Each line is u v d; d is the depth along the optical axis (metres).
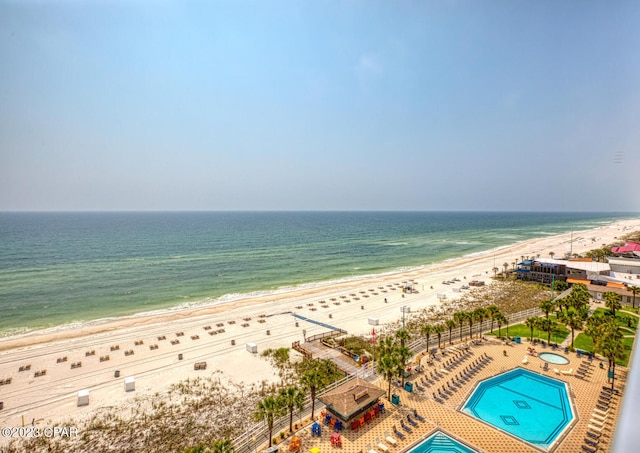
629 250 104.62
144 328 58.66
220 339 54.00
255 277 99.19
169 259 125.19
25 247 150.25
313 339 52.53
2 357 47.62
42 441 30.62
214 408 35.25
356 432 28.89
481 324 49.28
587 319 47.41
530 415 31.22
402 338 41.84
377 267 115.12
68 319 63.94
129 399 37.31
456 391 34.75
